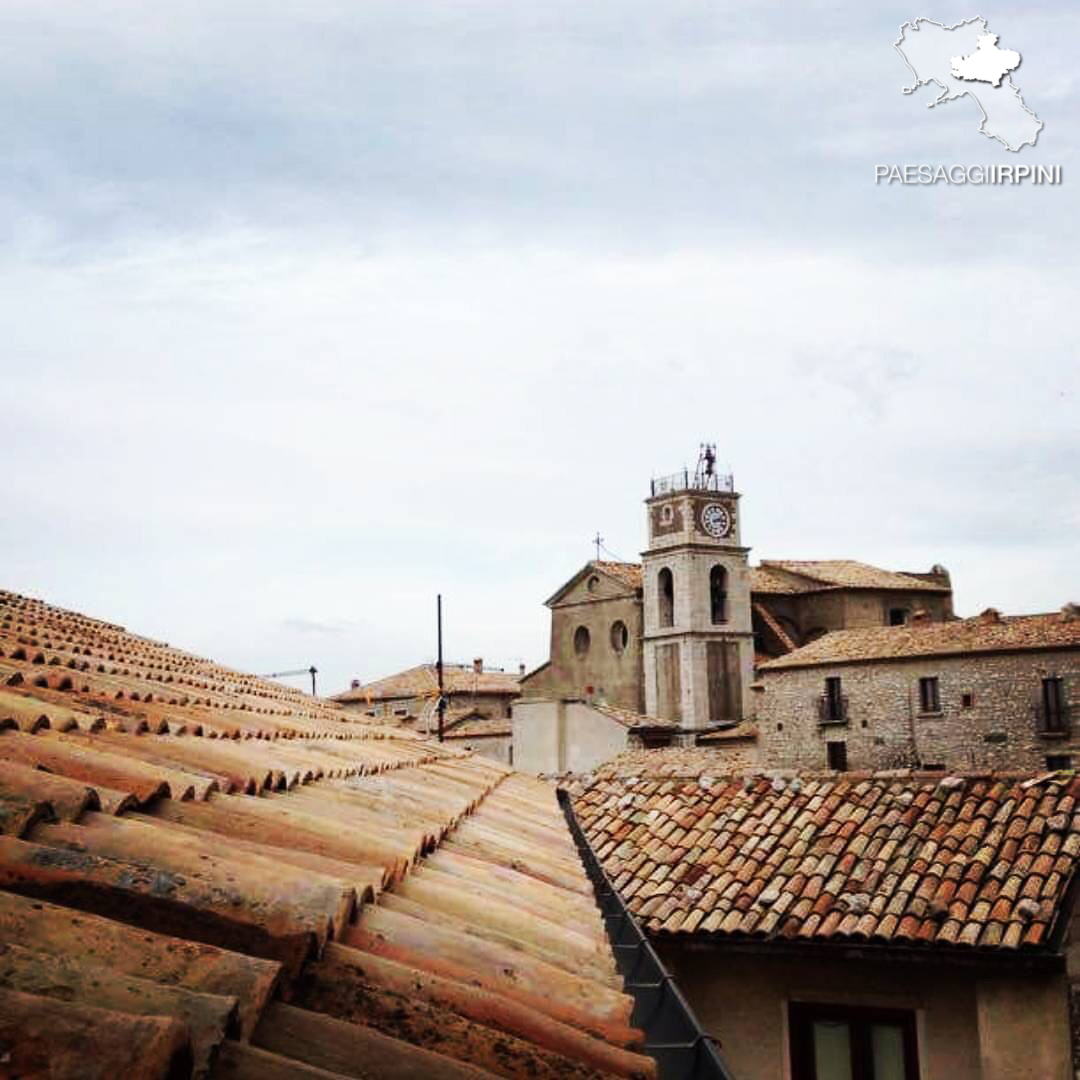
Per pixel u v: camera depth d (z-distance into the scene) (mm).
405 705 71688
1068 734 46750
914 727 50656
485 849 6480
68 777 4121
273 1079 2127
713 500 69062
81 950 2514
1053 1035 9664
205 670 13031
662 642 68688
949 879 10750
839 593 69312
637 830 13102
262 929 2980
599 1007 3754
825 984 10703
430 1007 2943
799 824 12422
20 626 9383
